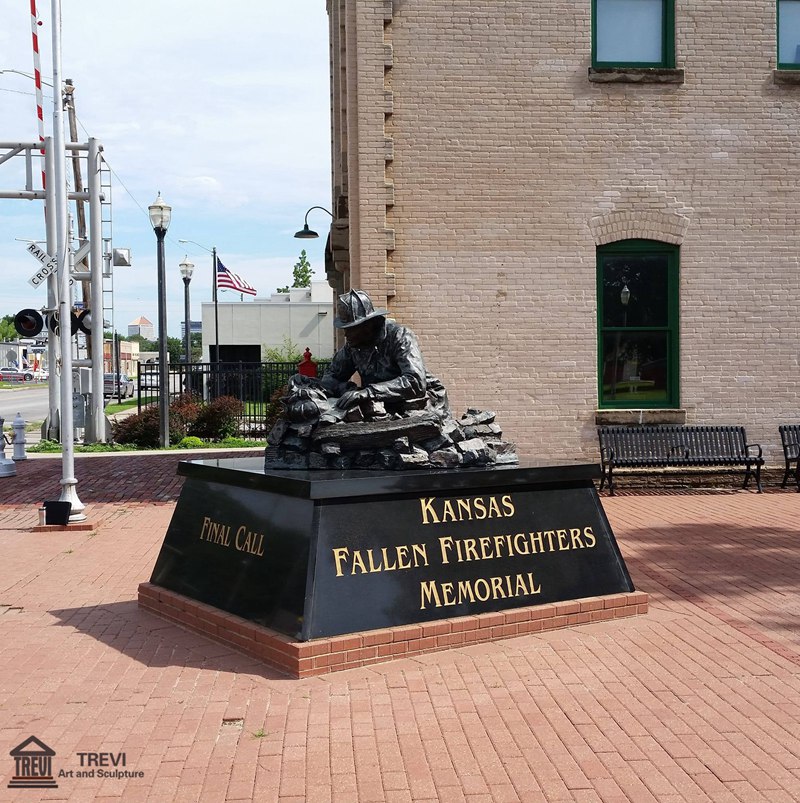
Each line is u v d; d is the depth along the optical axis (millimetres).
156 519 12102
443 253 13477
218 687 5504
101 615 7258
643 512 11867
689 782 4246
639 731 4828
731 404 13891
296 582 5934
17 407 44781
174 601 6969
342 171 16312
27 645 6430
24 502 13750
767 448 13953
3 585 8383
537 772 4355
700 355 13852
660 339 14008
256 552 6406
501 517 6707
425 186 13461
